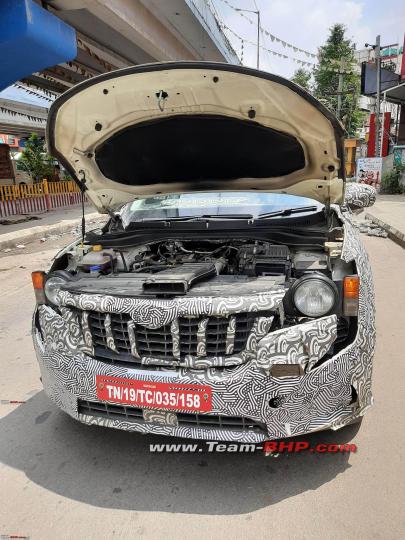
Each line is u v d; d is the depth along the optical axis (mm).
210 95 2520
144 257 2951
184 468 2311
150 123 2771
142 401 2066
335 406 2055
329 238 2682
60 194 15930
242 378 1953
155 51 12805
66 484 2229
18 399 3043
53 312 2336
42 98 17188
